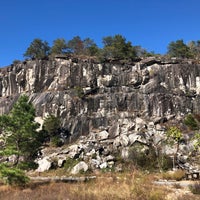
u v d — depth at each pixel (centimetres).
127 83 8100
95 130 7181
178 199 1972
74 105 7669
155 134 6525
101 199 1959
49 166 5684
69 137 7100
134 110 7631
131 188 2091
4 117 3519
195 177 3638
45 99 7831
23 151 3584
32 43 9738
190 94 7900
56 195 2239
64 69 8319
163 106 7612
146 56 9181
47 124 7038
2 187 3148
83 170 5353
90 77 8131
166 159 5681
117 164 5734
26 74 8569
